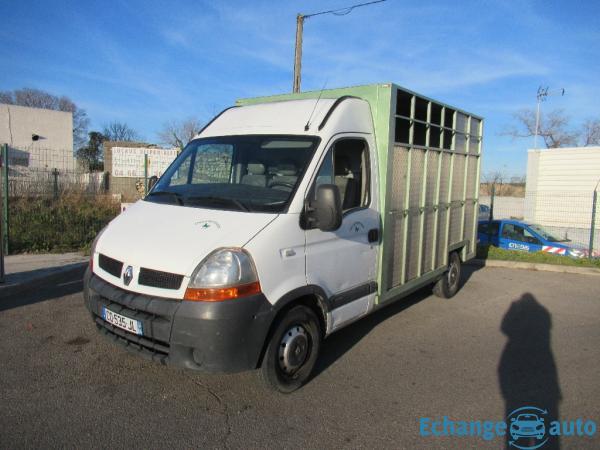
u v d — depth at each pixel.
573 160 22.58
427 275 6.36
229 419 3.66
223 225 3.71
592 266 10.77
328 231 4.05
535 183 23.70
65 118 34.97
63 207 11.79
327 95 5.36
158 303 3.41
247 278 3.43
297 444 3.38
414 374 4.68
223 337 3.31
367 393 4.22
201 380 4.25
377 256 5.04
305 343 4.10
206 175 4.70
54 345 4.89
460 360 5.09
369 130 4.95
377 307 5.13
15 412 3.61
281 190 4.05
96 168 14.91
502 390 4.39
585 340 5.85
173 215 4.05
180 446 3.28
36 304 6.23
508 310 7.12
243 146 4.57
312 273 4.03
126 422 3.54
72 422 3.51
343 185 4.53
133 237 3.89
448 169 6.80
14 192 11.85
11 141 32.75
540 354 5.33
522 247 14.18
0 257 6.66
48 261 8.30
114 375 4.27
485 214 19.58
